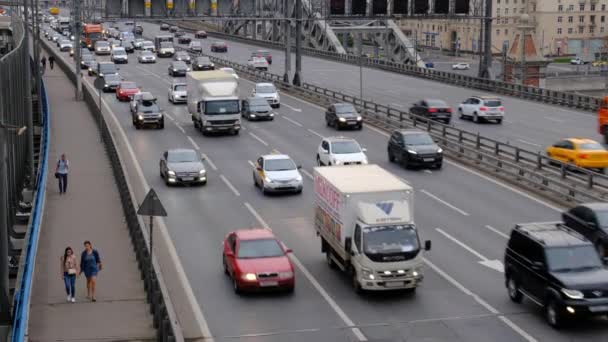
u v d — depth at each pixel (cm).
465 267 5088
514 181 7594
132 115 11475
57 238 5672
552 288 4031
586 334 3962
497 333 3994
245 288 4544
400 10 15675
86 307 4297
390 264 4459
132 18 16488
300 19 15175
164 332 3553
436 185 7556
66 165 7162
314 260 5272
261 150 9338
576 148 8150
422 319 4209
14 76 7338
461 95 14675
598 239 5028
